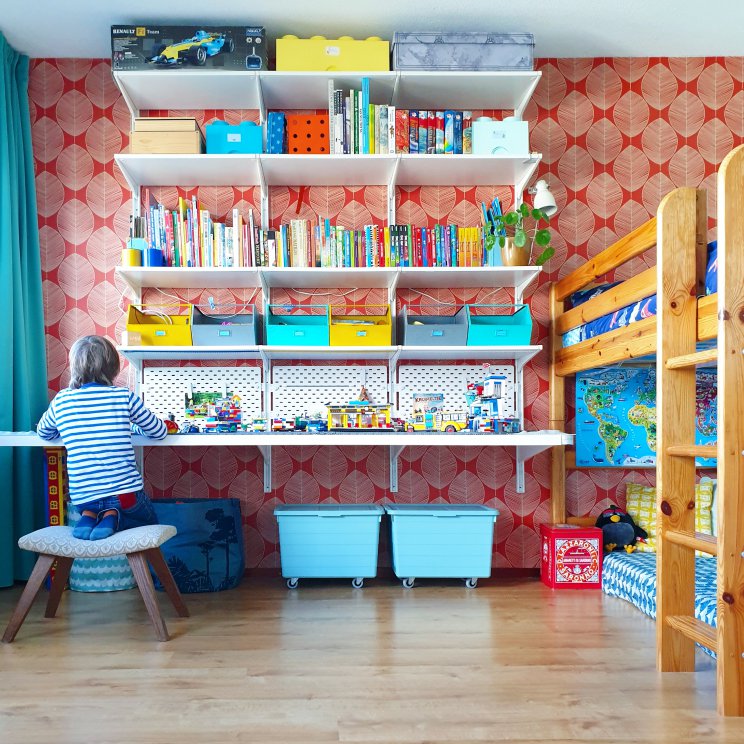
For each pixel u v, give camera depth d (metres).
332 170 3.32
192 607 2.82
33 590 2.38
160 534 2.41
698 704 1.82
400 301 3.52
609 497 3.51
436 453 3.49
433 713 1.77
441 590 3.12
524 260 3.23
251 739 1.63
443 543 3.15
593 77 3.58
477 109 3.55
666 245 2.09
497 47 3.19
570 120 3.58
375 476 3.48
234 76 3.15
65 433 2.58
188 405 3.39
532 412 3.51
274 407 3.44
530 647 2.29
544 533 3.29
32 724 1.71
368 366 3.47
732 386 1.79
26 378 3.22
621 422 3.50
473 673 2.05
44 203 3.46
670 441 2.08
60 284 3.45
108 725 1.70
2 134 3.17
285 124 3.27
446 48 3.18
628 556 3.12
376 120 3.22
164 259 3.24
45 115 3.47
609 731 1.67
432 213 3.55
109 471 2.56
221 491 3.44
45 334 3.43
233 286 3.47
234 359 3.45
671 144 3.58
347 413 3.17
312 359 3.46
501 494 3.49
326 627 2.53
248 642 2.35
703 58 3.60
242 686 1.95
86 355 2.64
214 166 3.25
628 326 2.54
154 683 1.98
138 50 3.12
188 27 3.14
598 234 3.56
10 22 3.13
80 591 3.10
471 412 3.37
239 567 3.18
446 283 3.46
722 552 1.77
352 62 3.20
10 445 2.80
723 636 1.76
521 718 1.74
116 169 3.48
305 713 1.77
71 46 3.37
